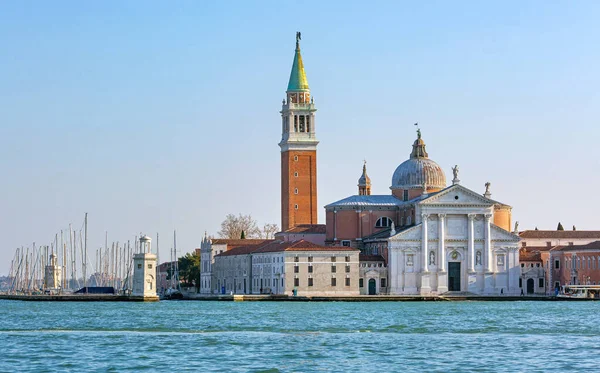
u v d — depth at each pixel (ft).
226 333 551.59
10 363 429.79
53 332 555.69
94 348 477.36
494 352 465.88
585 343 501.56
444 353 462.60
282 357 448.24
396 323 631.56
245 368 417.90
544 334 549.95
